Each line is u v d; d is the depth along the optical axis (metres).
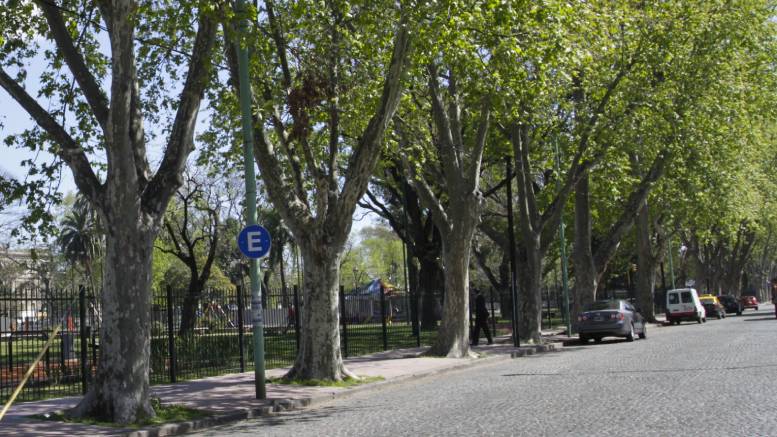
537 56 19.69
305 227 18.72
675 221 52.19
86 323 20.08
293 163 19.19
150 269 13.67
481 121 25.17
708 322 50.31
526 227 32.31
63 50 13.74
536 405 13.13
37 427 12.64
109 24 13.57
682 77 34.03
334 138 18.95
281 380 18.89
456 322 25.69
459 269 25.64
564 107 30.81
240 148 23.98
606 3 25.22
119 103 12.98
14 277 46.44
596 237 54.72
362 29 18.66
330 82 18.27
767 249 95.50
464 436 10.23
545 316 54.09
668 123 34.53
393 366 22.70
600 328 32.50
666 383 15.41
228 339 22.38
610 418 11.20
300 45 18.47
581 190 38.19
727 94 36.28
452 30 16.45
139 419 13.21
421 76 23.83
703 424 10.29
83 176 13.44
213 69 17.19
